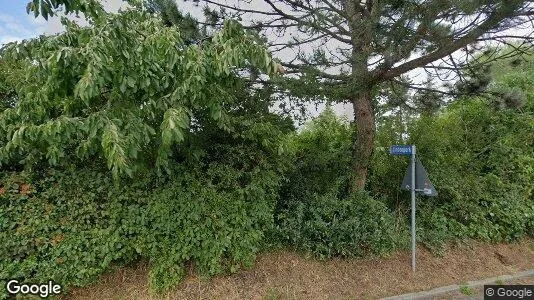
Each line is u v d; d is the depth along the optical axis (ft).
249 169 15.47
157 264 13.88
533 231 23.49
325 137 21.17
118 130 10.41
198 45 13.05
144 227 13.78
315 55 16.61
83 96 9.61
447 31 13.71
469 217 21.59
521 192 24.40
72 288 13.51
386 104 22.12
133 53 10.85
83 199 13.58
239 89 15.28
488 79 18.80
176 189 14.03
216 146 15.38
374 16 14.48
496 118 26.27
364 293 15.23
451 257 19.24
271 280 15.19
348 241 17.12
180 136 10.52
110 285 14.11
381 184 21.67
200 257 14.21
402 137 21.67
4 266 12.54
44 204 13.25
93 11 11.21
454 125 24.32
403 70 16.79
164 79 11.71
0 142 12.41
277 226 16.87
